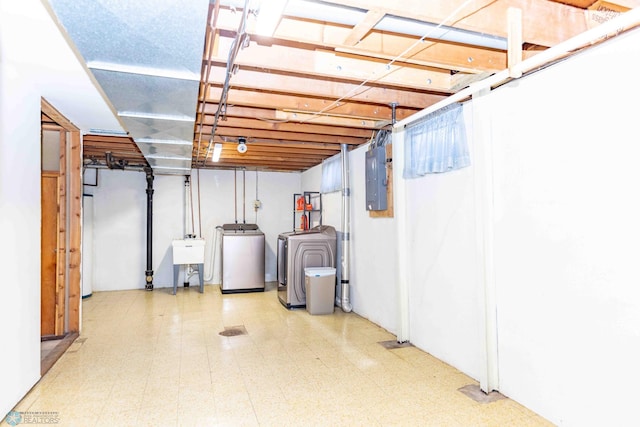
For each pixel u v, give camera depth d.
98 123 3.74
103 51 1.84
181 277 6.96
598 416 1.96
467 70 2.54
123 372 3.01
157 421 2.27
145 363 3.20
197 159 6.05
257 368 3.09
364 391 2.66
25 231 2.55
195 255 6.35
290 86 2.90
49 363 3.13
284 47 2.44
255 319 4.66
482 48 2.48
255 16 1.83
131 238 6.66
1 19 1.84
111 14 1.51
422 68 2.81
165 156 4.75
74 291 4.03
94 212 6.44
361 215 4.79
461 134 2.89
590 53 1.96
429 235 3.37
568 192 2.10
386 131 4.19
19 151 2.44
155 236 6.84
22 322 2.52
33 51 2.20
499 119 2.57
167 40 1.73
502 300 2.57
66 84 2.69
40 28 1.94
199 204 7.13
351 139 4.78
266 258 7.59
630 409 1.81
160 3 1.44
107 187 6.54
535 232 2.31
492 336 2.62
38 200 2.76
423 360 3.25
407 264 3.72
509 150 2.49
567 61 2.08
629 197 1.80
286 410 2.40
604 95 1.90
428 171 3.26
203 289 6.57
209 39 2.07
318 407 2.44
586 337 2.01
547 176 2.22
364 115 3.62
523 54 2.52
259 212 7.53
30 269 2.63
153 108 2.71
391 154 4.06
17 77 2.39
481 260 2.65
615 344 1.87
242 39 2.08
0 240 2.21
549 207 2.21
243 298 5.95
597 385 1.96
